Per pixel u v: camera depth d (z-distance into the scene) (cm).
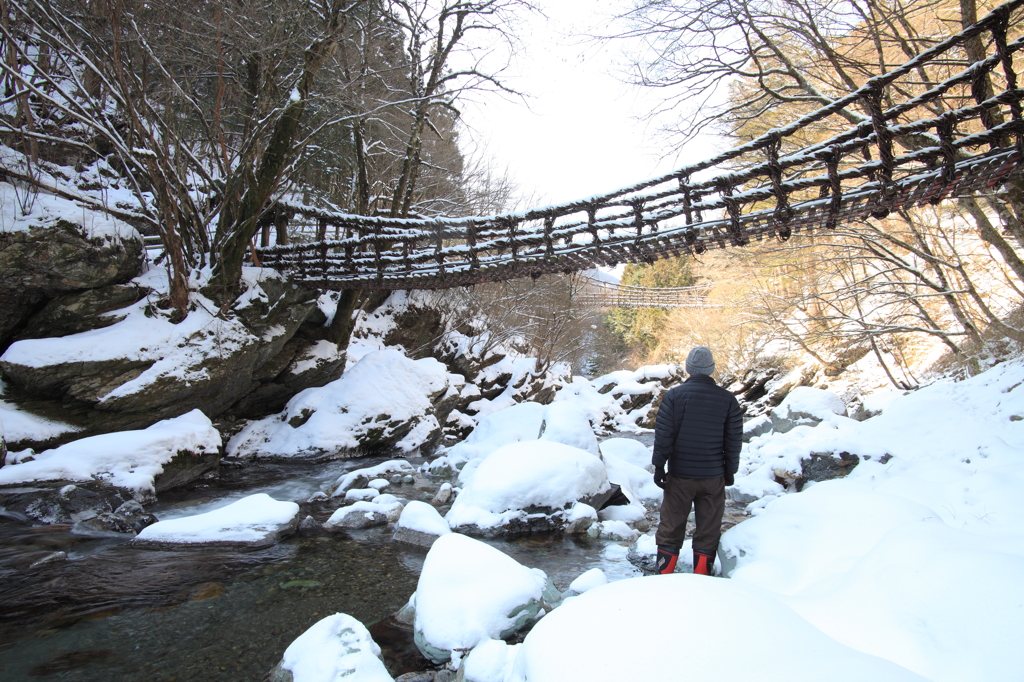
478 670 250
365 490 661
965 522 343
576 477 563
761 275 1439
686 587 200
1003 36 405
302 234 1365
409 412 1078
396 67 1371
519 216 709
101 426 710
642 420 2270
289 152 923
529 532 525
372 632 327
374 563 441
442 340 1758
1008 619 176
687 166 562
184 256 917
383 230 938
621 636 173
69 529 487
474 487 560
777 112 1003
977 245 1372
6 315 702
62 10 816
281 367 1015
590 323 2917
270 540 481
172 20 856
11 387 671
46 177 877
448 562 327
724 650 161
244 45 867
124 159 806
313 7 995
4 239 676
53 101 736
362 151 1218
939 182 459
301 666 258
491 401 1772
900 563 222
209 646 310
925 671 179
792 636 170
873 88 447
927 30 887
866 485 503
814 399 1029
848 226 1096
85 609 351
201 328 839
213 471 761
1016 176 455
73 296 745
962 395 696
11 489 539
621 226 638
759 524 375
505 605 304
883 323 1309
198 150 1202
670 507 372
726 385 2648
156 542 465
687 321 2998
